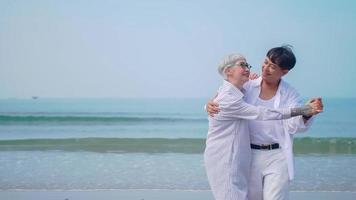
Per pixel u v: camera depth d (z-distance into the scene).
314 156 15.20
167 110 51.38
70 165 13.10
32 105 71.12
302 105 4.72
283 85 4.93
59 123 29.25
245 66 4.79
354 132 27.67
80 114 38.59
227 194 4.79
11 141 18.55
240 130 4.80
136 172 11.98
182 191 9.49
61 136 22.92
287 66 4.75
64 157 14.66
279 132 4.84
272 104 4.89
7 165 13.08
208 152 4.90
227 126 4.80
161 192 9.38
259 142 4.88
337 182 10.82
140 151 16.08
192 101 91.00
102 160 14.04
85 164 13.27
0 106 65.81
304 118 4.68
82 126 28.52
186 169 12.45
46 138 20.48
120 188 9.92
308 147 17.62
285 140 4.83
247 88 4.97
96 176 11.41
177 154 15.30
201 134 25.78
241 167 4.85
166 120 33.00
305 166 13.16
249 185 4.95
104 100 110.38
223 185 4.81
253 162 4.91
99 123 30.14
